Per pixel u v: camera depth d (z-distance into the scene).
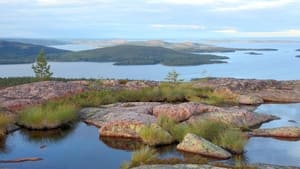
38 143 15.28
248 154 13.70
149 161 11.90
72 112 19.16
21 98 21.67
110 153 13.92
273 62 177.00
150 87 28.31
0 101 20.56
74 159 13.16
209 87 29.78
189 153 13.65
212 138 15.10
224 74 99.56
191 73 106.44
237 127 17.22
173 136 15.45
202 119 17.62
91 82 30.94
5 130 16.73
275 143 15.30
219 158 13.10
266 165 11.89
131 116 17.41
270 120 19.91
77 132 17.12
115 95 25.00
